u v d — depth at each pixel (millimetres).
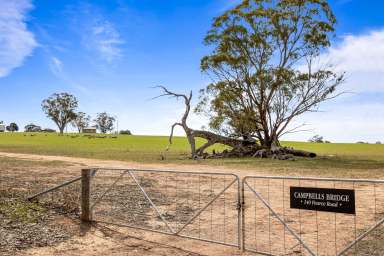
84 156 35031
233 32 39469
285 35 40438
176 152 46812
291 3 39438
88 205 8977
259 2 40062
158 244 7570
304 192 6273
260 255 6922
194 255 6918
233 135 41750
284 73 39031
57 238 7660
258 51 40406
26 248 6992
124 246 7422
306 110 40750
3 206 9352
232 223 9203
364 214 10000
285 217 9727
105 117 149375
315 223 9070
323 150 63625
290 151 39406
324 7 39219
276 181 16469
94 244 7492
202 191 13633
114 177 16719
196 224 9109
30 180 14781
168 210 10477
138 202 11359
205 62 40375
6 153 38188
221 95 39438
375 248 7121
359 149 67625
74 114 127312
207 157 39375
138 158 33688
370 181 5922
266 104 40750
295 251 7098
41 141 80750
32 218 8711
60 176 16641
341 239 7754
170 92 38062
